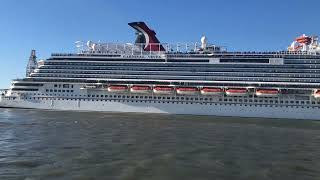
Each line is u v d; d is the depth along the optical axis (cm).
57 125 5356
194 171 2541
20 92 9456
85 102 9238
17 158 2830
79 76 9481
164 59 9462
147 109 9019
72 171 2464
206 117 8088
